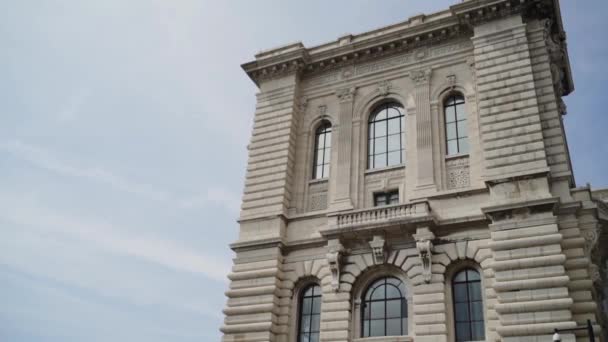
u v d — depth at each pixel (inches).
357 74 1454.2
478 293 1079.6
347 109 1414.9
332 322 1148.5
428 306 1081.4
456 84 1314.0
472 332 1051.9
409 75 1381.6
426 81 1348.4
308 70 1520.7
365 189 1295.5
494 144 1152.2
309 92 1496.1
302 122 1464.1
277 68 1521.9
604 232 1075.3
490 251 1077.8
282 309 1214.9
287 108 1457.9
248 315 1213.7
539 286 976.9
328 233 1210.6
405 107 1350.9
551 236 1006.4
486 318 1033.5
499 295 1002.1
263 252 1269.7
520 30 1250.0
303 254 1251.8
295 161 1412.4
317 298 1219.2
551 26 1326.3
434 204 1179.3
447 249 1117.7
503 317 983.0
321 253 1232.8
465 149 1248.8
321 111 1454.2
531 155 1105.4
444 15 1397.6
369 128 1390.3
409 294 1123.3
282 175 1359.5
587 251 1010.1
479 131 1226.6
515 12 1273.4
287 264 1258.0
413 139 1299.2
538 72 1216.8
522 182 1088.2
